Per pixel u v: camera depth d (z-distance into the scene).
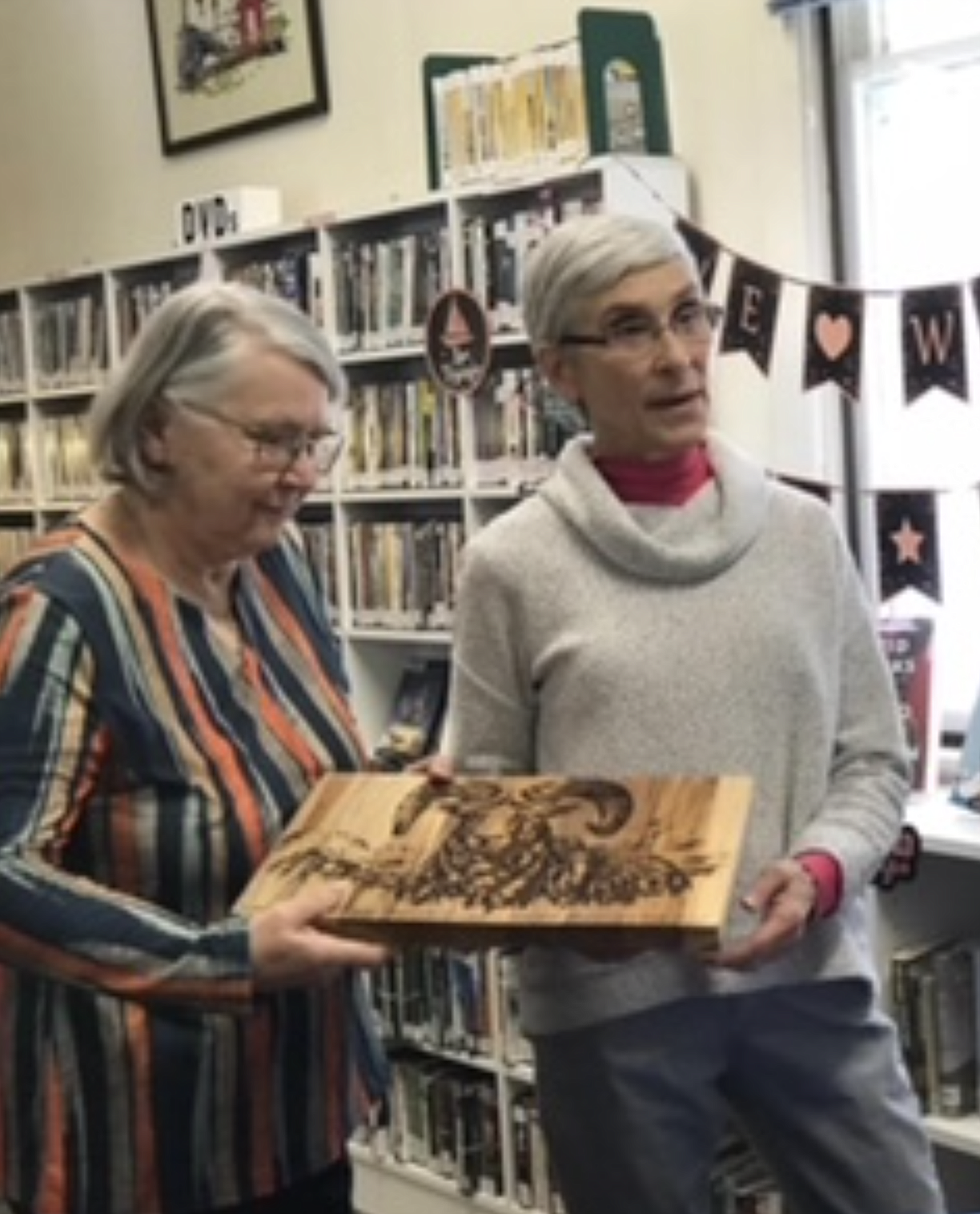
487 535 1.82
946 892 2.85
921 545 2.77
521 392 3.20
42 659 1.43
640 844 1.52
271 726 1.57
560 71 3.12
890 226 2.98
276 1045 1.54
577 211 3.09
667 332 1.73
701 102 3.15
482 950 1.48
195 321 1.46
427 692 3.69
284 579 1.69
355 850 1.52
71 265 4.81
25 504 4.65
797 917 1.67
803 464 3.03
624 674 1.72
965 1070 2.75
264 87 4.09
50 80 4.79
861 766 1.82
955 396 2.68
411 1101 3.60
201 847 1.48
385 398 3.53
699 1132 1.80
